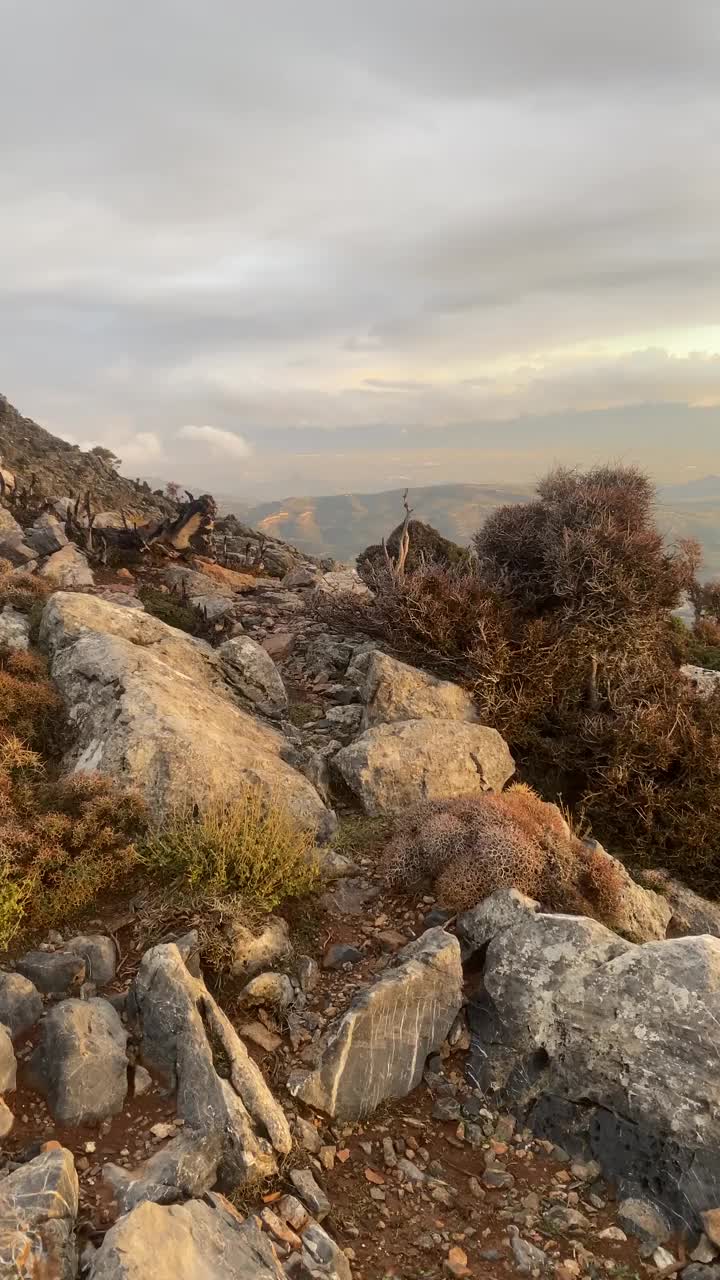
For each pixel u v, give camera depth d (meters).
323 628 17.34
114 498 43.81
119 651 10.80
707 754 12.14
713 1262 4.98
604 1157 5.71
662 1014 6.00
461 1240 5.07
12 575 15.64
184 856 7.48
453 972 6.72
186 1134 5.08
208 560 24.58
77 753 9.50
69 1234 4.21
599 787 12.17
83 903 7.07
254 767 9.47
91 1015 5.72
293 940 7.35
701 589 25.03
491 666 12.73
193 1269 4.12
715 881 11.24
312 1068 5.98
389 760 10.52
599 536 13.84
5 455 42.69
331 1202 5.18
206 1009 5.88
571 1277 4.88
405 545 14.80
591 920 6.98
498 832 8.22
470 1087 6.37
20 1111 5.16
